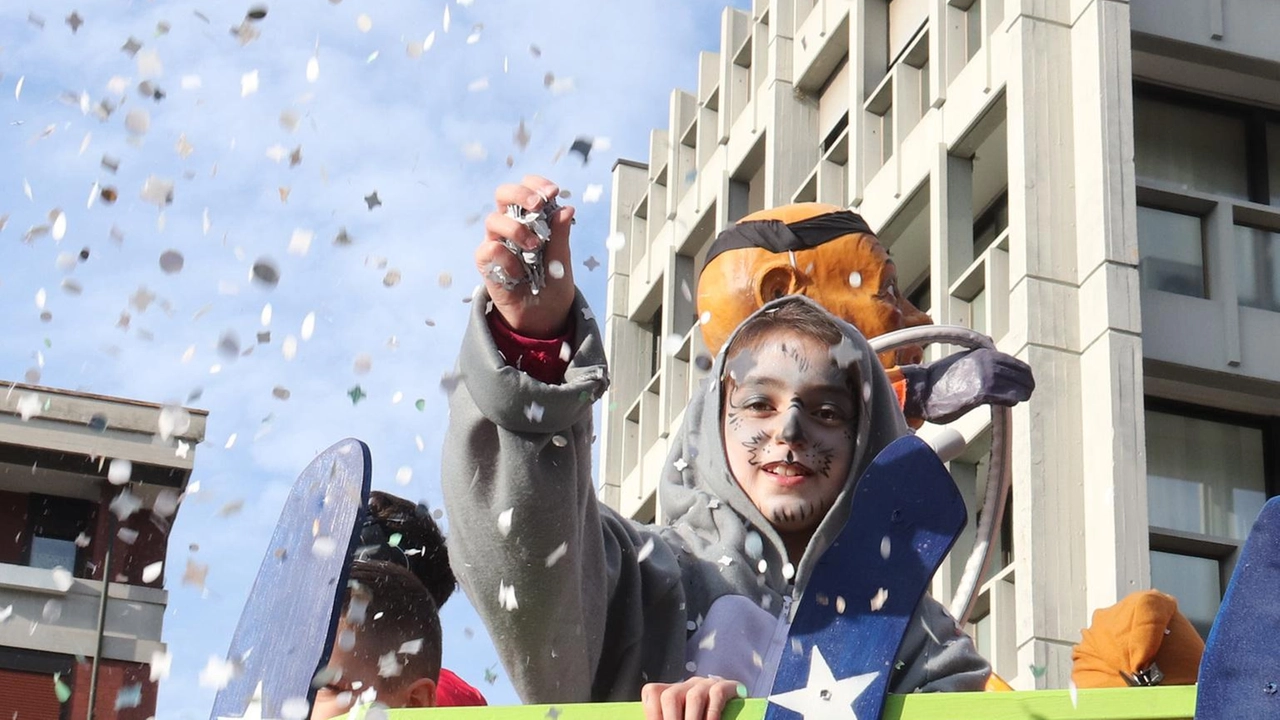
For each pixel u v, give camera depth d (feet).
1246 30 40.60
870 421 8.90
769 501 8.77
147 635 60.64
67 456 60.80
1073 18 40.24
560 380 7.70
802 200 51.31
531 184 7.58
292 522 7.61
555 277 7.57
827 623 6.97
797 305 9.23
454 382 7.79
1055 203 38.27
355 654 8.13
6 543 60.39
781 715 6.75
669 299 58.03
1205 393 38.17
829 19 51.67
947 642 8.64
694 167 59.77
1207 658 6.38
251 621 7.48
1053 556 34.60
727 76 57.77
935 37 44.24
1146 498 34.63
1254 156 40.55
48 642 59.67
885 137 47.73
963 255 41.60
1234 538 36.96
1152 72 40.42
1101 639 11.05
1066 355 36.68
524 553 7.59
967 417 38.45
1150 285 38.60
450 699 9.71
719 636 8.32
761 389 8.94
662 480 9.52
